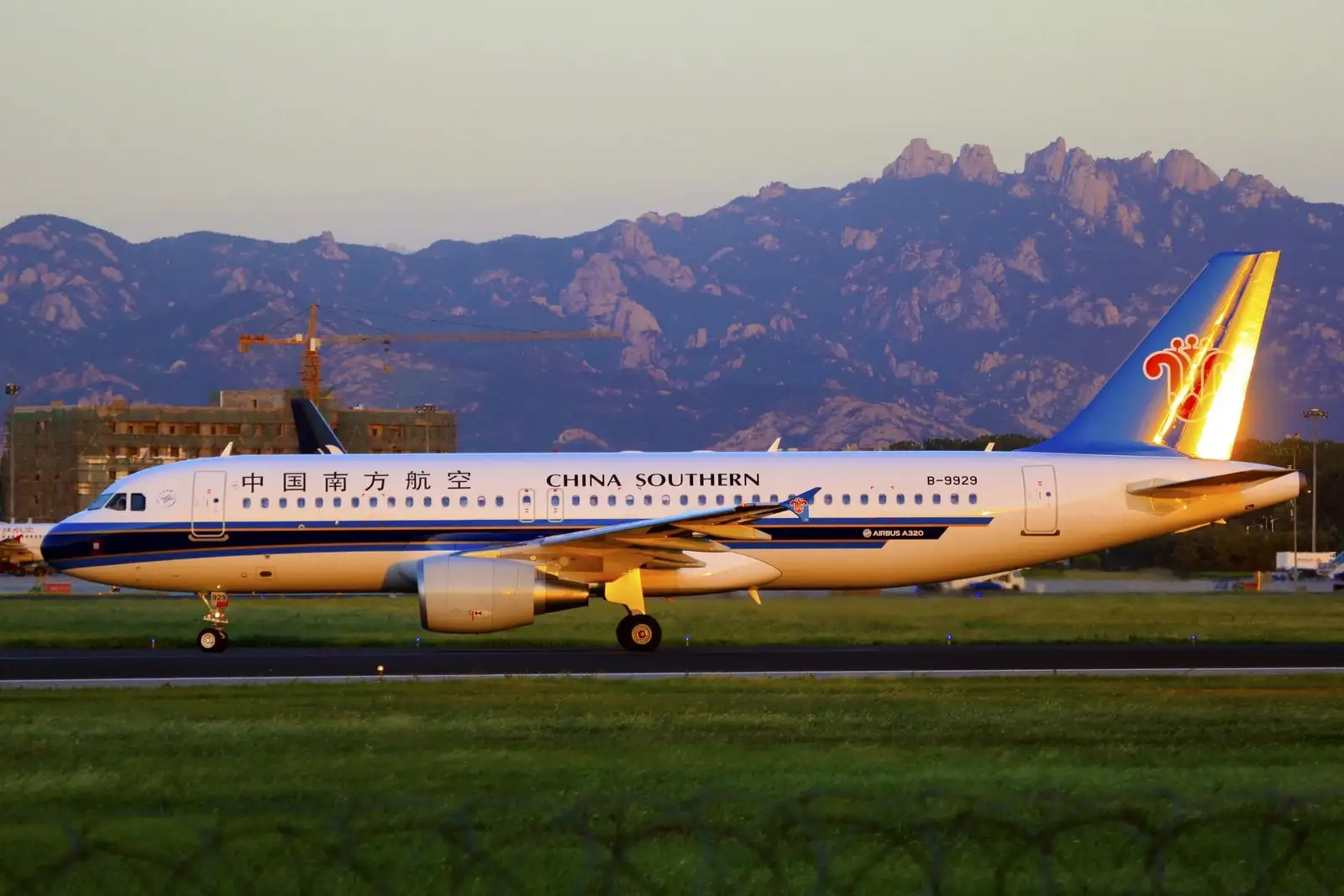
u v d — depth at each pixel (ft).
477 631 415.85
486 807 177.06
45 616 599.57
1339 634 493.77
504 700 306.55
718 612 561.43
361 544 459.32
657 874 159.74
